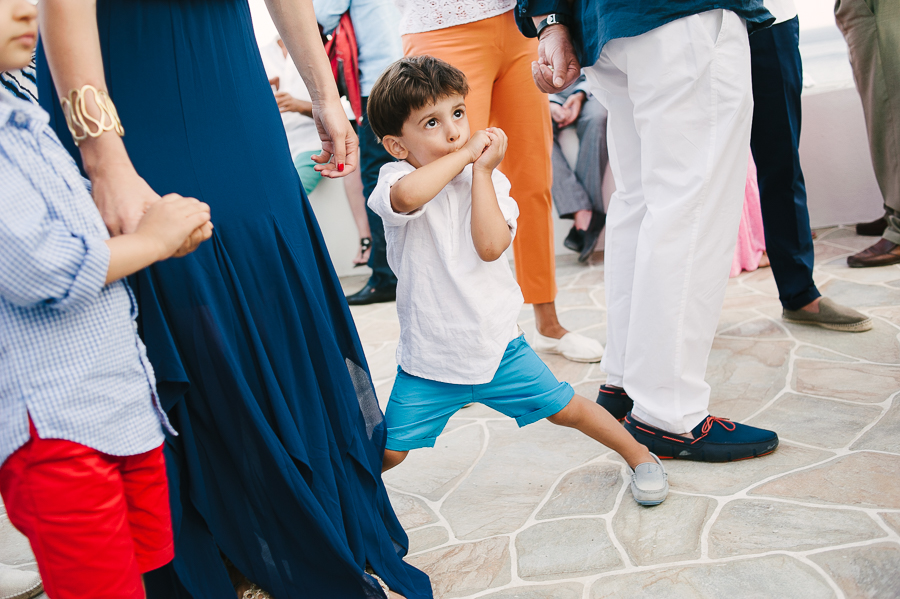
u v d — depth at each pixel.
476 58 2.54
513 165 2.75
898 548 1.47
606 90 2.01
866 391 2.21
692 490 1.81
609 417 1.80
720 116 1.74
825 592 1.39
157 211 1.02
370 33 4.01
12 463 0.97
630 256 2.10
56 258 0.90
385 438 1.59
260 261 1.35
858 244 3.80
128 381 1.05
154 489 1.15
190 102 1.26
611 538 1.67
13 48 0.96
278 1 1.46
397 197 1.46
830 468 1.81
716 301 1.86
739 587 1.44
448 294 1.57
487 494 1.98
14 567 1.88
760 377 2.43
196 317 1.27
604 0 1.76
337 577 1.42
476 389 1.64
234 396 1.31
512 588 1.55
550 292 2.87
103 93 1.05
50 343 0.96
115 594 1.04
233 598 1.36
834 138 4.10
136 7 1.21
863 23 3.03
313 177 4.86
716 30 1.71
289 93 4.46
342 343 1.56
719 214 1.79
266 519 1.38
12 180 0.91
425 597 1.53
